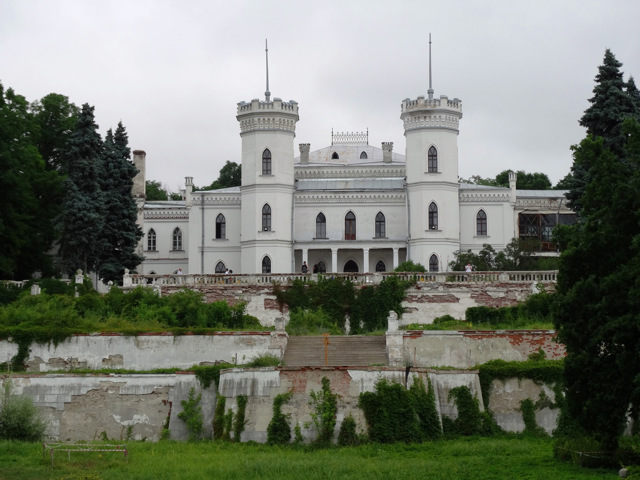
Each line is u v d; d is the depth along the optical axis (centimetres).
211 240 10425
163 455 4650
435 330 5791
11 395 5009
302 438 4912
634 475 4016
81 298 6550
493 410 5181
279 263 10006
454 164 10088
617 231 4306
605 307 4166
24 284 7481
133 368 5697
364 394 4950
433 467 4341
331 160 11575
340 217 10212
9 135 7888
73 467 4316
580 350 4262
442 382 5156
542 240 10444
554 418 5159
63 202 8644
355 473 4231
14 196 7719
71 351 5681
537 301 6650
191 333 5753
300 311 7081
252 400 4997
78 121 8931
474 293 7231
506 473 4216
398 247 10094
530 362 5306
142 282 7500
